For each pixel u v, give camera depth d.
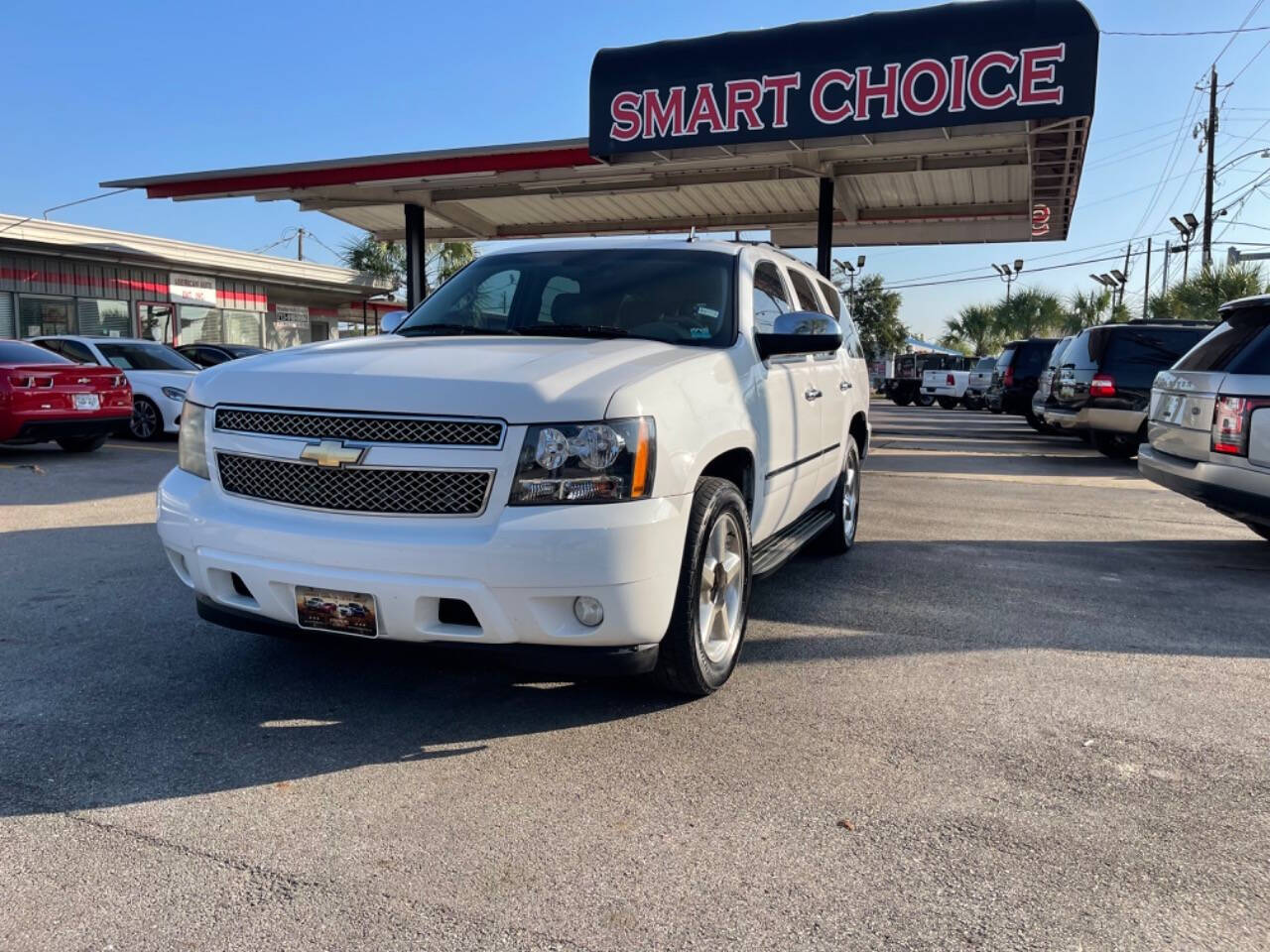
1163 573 6.15
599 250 4.84
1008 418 26.41
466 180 15.48
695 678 3.51
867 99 11.47
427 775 3.01
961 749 3.29
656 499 3.14
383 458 3.07
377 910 2.30
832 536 6.27
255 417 3.31
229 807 2.79
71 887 2.38
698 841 2.65
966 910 2.35
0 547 6.07
